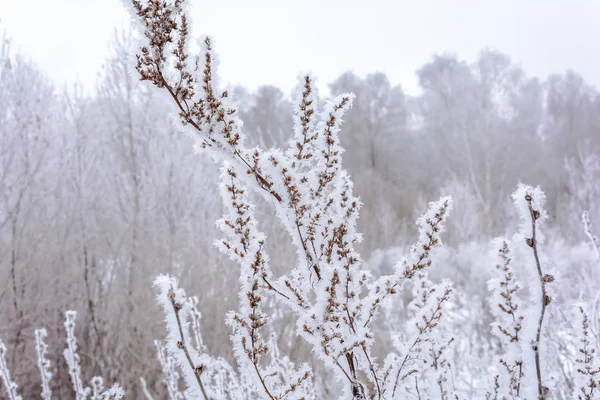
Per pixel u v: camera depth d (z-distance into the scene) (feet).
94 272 20.63
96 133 24.94
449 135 90.94
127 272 20.65
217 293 19.62
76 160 23.52
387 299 5.28
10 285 18.98
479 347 14.76
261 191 5.08
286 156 5.32
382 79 108.27
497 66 103.55
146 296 19.57
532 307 4.58
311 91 5.24
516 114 97.40
